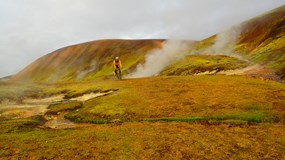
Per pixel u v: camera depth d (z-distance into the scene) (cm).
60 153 2866
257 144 2825
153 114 4306
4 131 4028
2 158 2834
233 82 5656
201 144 2880
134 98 5303
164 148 2823
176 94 5197
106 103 5284
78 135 3441
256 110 3888
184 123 3703
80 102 6238
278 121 3562
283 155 2573
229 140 2956
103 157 2698
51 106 6431
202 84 5778
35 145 3164
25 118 5153
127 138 3173
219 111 4000
